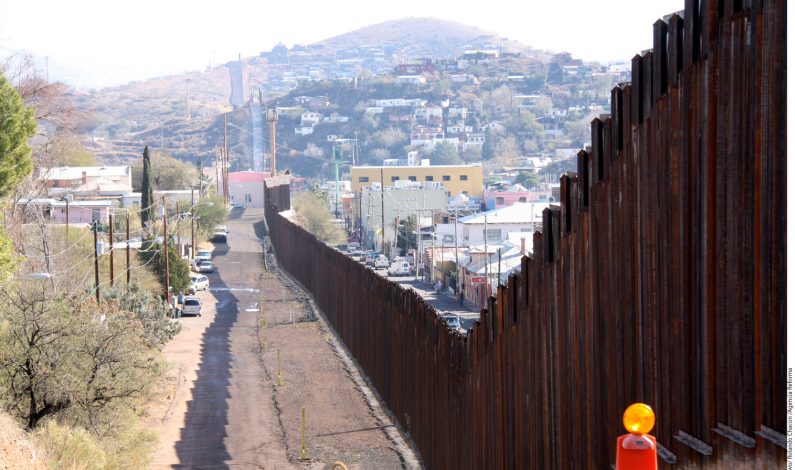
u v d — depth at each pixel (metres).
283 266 113.50
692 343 15.27
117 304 57.94
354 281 59.38
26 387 34.00
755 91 13.20
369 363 52.72
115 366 35.00
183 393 48.81
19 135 41.62
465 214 151.38
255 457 37.34
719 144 14.17
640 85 16.88
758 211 13.29
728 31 13.92
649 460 7.89
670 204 15.74
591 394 18.97
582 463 19.50
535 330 21.77
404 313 41.78
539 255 21.64
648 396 16.67
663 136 15.91
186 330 72.44
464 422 29.08
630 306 17.22
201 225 135.62
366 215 173.88
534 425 21.83
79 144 158.12
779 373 12.95
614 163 17.86
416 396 38.78
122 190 140.75
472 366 27.91
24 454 25.77
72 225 89.88
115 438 34.50
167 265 80.38
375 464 36.59
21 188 72.81
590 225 18.86
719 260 14.27
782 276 12.80
